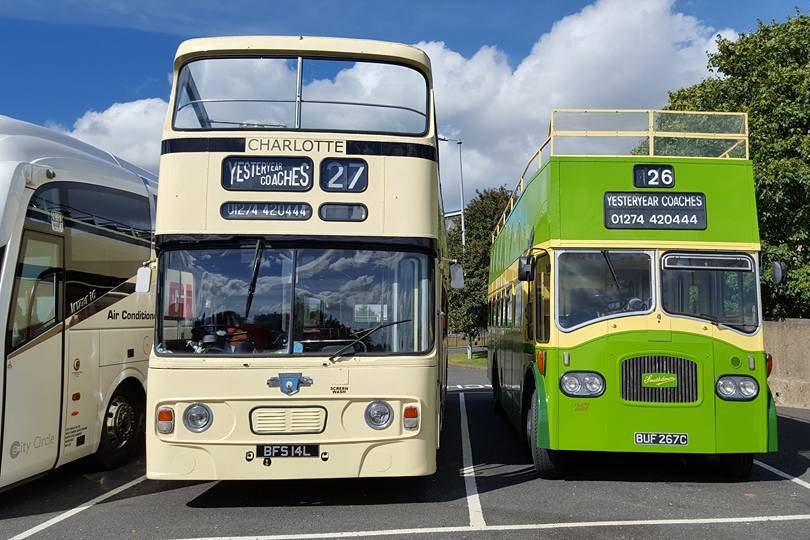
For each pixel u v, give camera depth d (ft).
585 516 20.04
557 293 23.58
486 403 52.60
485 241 111.45
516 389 31.65
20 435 20.88
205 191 20.08
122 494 23.24
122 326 27.96
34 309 21.93
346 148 20.53
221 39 21.09
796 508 20.89
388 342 19.80
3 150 22.09
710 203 23.98
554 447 22.89
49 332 22.63
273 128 20.53
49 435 22.41
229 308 19.66
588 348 23.08
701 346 22.79
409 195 20.52
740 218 23.90
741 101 58.59
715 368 22.71
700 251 23.67
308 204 20.17
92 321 25.52
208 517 20.13
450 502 21.65
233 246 19.97
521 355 29.68
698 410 22.48
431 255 20.53
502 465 27.63
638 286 23.47
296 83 20.93
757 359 22.77
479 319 112.37
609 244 23.71
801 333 47.52
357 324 19.79
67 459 23.49
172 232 19.90
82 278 24.98
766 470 26.53
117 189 28.37
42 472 22.31
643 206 23.95
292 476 18.98
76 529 19.13
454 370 98.63
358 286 19.99
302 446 19.07
